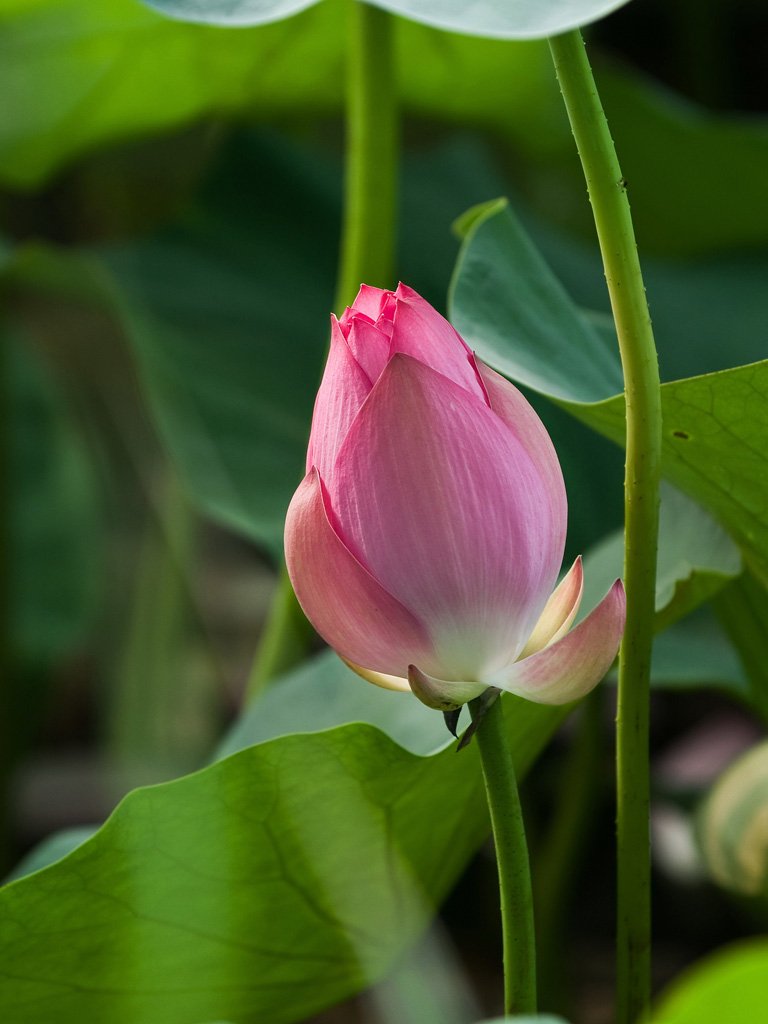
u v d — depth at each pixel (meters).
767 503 1.34
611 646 1.22
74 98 2.33
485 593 1.22
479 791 1.35
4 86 2.24
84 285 2.55
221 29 2.19
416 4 1.26
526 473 1.23
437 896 1.42
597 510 2.19
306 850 1.33
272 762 1.30
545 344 1.40
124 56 2.22
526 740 1.37
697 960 2.43
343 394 1.23
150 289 2.43
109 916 1.32
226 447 2.13
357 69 1.84
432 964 1.40
